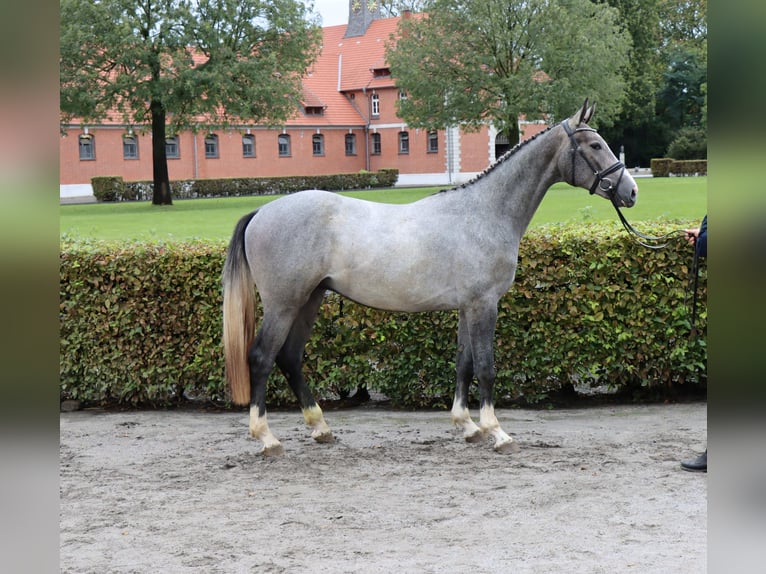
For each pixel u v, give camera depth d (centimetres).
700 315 733
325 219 576
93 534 441
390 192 4081
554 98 3750
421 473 548
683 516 449
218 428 704
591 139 588
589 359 743
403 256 576
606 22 3991
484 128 5212
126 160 4572
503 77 3938
